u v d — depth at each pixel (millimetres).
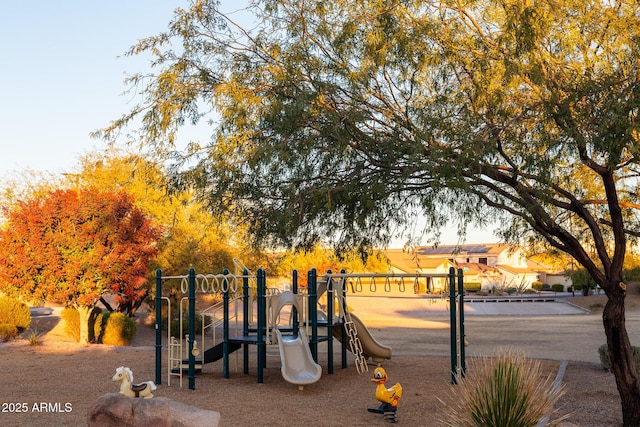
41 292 19438
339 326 15266
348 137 9203
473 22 10141
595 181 12383
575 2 9789
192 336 12000
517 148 9031
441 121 8938
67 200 20219
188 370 12336
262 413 9641
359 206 9883
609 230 12898
